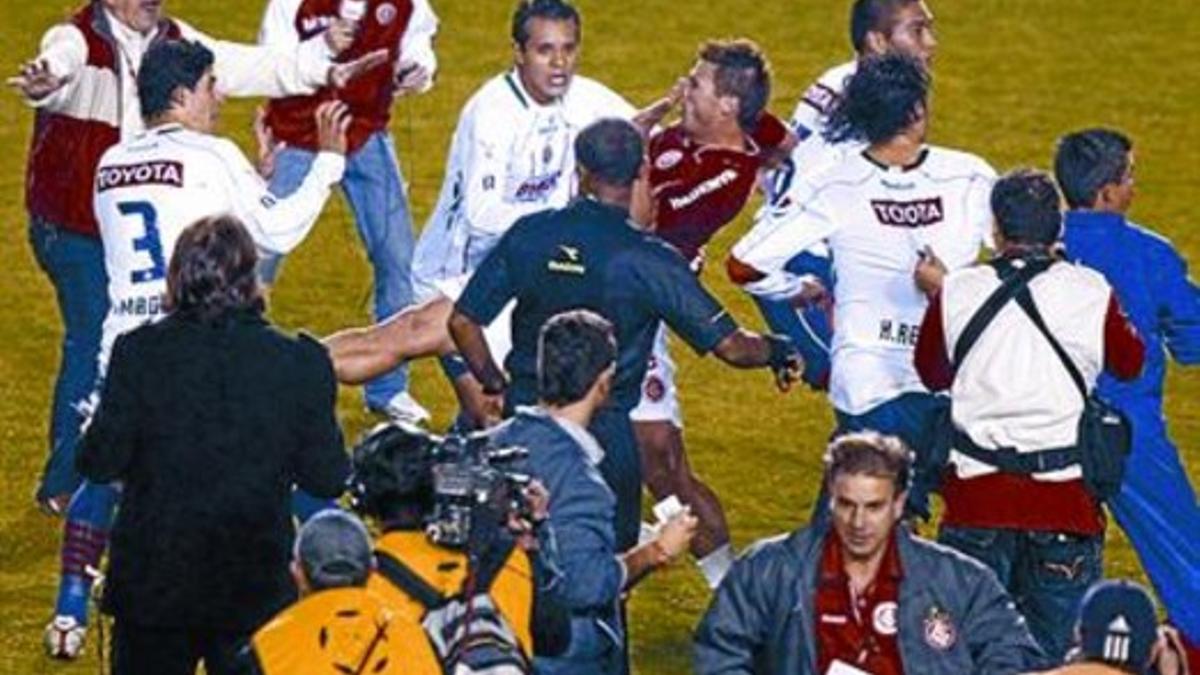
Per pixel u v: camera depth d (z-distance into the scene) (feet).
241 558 84.17
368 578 72.38
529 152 108.99
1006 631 78.84
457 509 73.67
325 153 99.50
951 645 78.84
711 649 79.77
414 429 75.46
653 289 91.15
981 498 90.79
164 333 84.43
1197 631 97.19
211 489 83.92
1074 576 90.89
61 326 135.74
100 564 104.27
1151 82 176.55
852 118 97.04
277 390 84.28
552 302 91.76
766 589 79.30
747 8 186.70
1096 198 97.45
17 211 150.92
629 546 91.25
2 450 120.37
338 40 115.24
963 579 79.05
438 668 71.36
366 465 74.38
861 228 96.58
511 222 108.68
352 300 140.15
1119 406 97.19
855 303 96.94
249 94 112.37
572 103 109.50
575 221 91.81
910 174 96.73
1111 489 90.48
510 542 74.33
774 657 79.56
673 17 184.65
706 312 91.45
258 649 71.10
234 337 84.33
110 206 97.45
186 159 97.25
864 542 78.07
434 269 110.42
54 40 110.52
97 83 110.93
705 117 106.52
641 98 170.60
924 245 96.37
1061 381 90.22
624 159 91.66
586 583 81.05
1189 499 97.71
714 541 105.91
